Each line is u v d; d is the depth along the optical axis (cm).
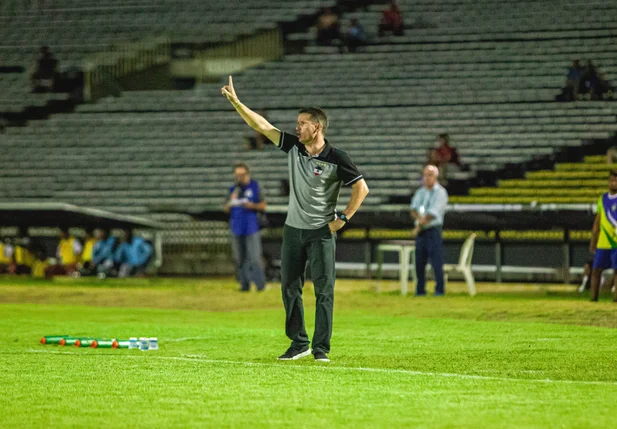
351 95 6950
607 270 4025
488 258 4975
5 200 6525
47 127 7169
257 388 1734
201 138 6788
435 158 5634
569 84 6384
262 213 4331
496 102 6606
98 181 6531
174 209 5581
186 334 2694
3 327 2877
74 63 7812
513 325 2883
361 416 1484
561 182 5644
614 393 1698
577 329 2764
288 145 2055
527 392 1705
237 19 7888
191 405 1574
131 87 7500
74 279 5150
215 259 5469
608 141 6034
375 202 5834
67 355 2208
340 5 7812
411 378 1855
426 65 7062
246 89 7256
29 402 1606
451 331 2736
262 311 3447
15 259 5534
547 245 4844
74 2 8481
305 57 7394
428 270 4959
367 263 5175
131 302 3803
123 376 1877
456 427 1409
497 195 5634
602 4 7219
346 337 2594
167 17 8106
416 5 7575
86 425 1427
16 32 8288
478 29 7219
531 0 7362
